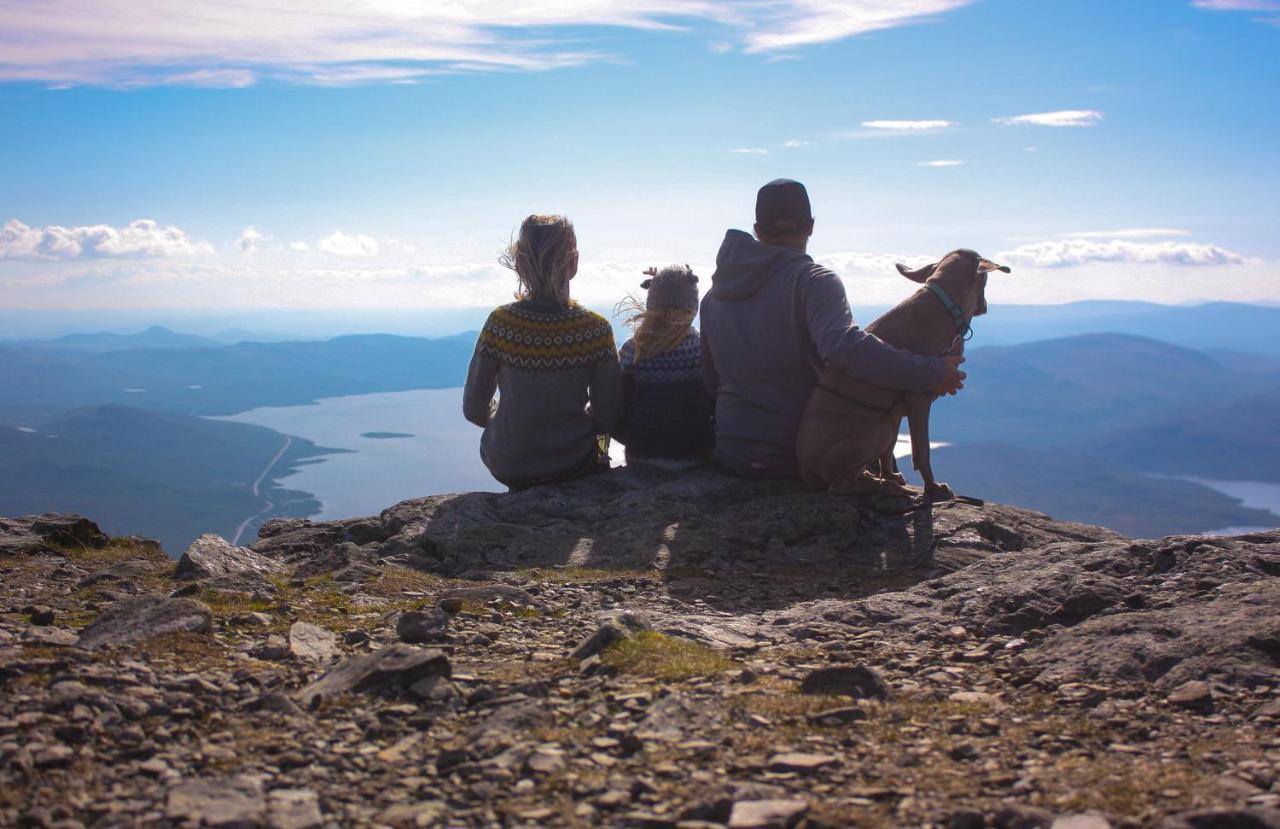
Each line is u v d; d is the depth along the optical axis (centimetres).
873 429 696
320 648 392
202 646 383
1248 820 201
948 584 489
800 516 671
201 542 603
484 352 786
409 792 239
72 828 212
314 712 304
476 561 638
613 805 228
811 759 256
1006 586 454
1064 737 281
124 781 243
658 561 625
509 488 814
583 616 479
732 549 643
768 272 741
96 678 318
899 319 699
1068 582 448
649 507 716
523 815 223
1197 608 385
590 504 744
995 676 354
